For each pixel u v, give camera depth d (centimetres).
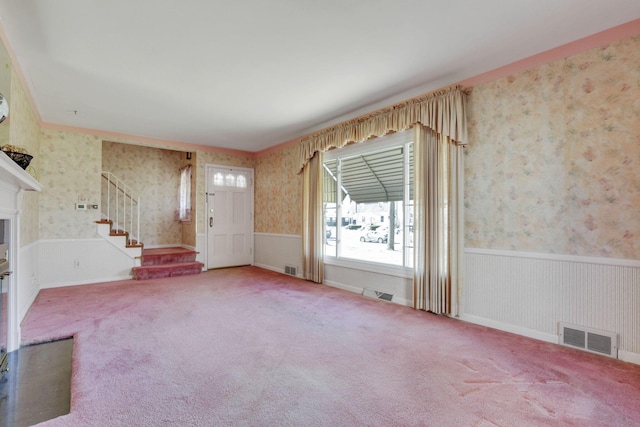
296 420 162
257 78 314
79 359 229
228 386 194
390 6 207
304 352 244
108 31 234
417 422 161
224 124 471
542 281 267
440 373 211
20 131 308
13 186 240
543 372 211
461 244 316
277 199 606
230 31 235
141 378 203
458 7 208
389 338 271
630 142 227
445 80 321
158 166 684
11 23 222
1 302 231
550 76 263
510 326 285
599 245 240
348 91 347
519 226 281
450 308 322
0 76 234
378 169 432
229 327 297
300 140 535
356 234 456
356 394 186
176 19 220
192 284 485
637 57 224
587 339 244
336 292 436
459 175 315
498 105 294
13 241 253
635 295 225
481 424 159
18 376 216
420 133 346
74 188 480
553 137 262
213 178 629
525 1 202
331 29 233
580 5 206
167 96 361
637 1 202
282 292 435
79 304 371
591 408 172
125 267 527
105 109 403
